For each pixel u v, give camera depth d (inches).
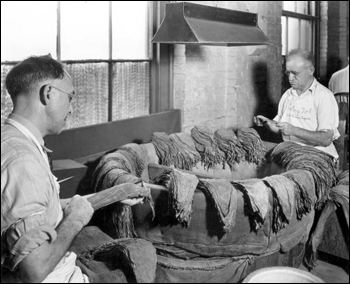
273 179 78.6
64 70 62.8
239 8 131.1
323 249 92.6
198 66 138.8
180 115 135.8
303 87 107.1
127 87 126.2
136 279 66.5
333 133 104.0
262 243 78.6
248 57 138.7
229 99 140.3
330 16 161.5
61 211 62.8
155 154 104.3
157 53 134.0
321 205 89.0
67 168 91.7
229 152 108.1
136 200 73.1
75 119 111.2
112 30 120.3
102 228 83.7
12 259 53.4
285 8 152.2
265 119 103.0
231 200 74.2
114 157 89.9
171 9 95.7
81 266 68.9
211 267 78.4
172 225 77.8
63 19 105.3
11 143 57.2
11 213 54.7
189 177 75.9
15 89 60.4
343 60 159.3
